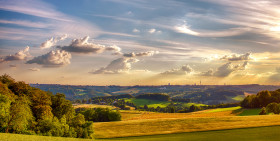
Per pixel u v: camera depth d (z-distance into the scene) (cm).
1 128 3947
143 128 6366
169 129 6022
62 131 4747
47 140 3259
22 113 4169
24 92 5656
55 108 6222
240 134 4731
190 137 4775
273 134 4544
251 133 4762
